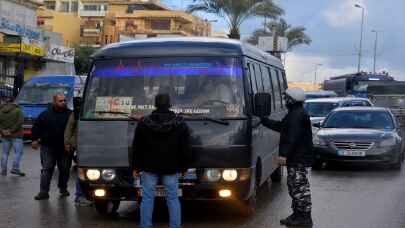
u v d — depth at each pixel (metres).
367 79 45.97
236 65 9.67
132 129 9.48
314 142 17.25
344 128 18.06
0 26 38.66
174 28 103.88
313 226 9.55
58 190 12.98
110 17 102.94
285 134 9.38
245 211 10.23
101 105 9.70
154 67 9.77
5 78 39.97
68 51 45.34
